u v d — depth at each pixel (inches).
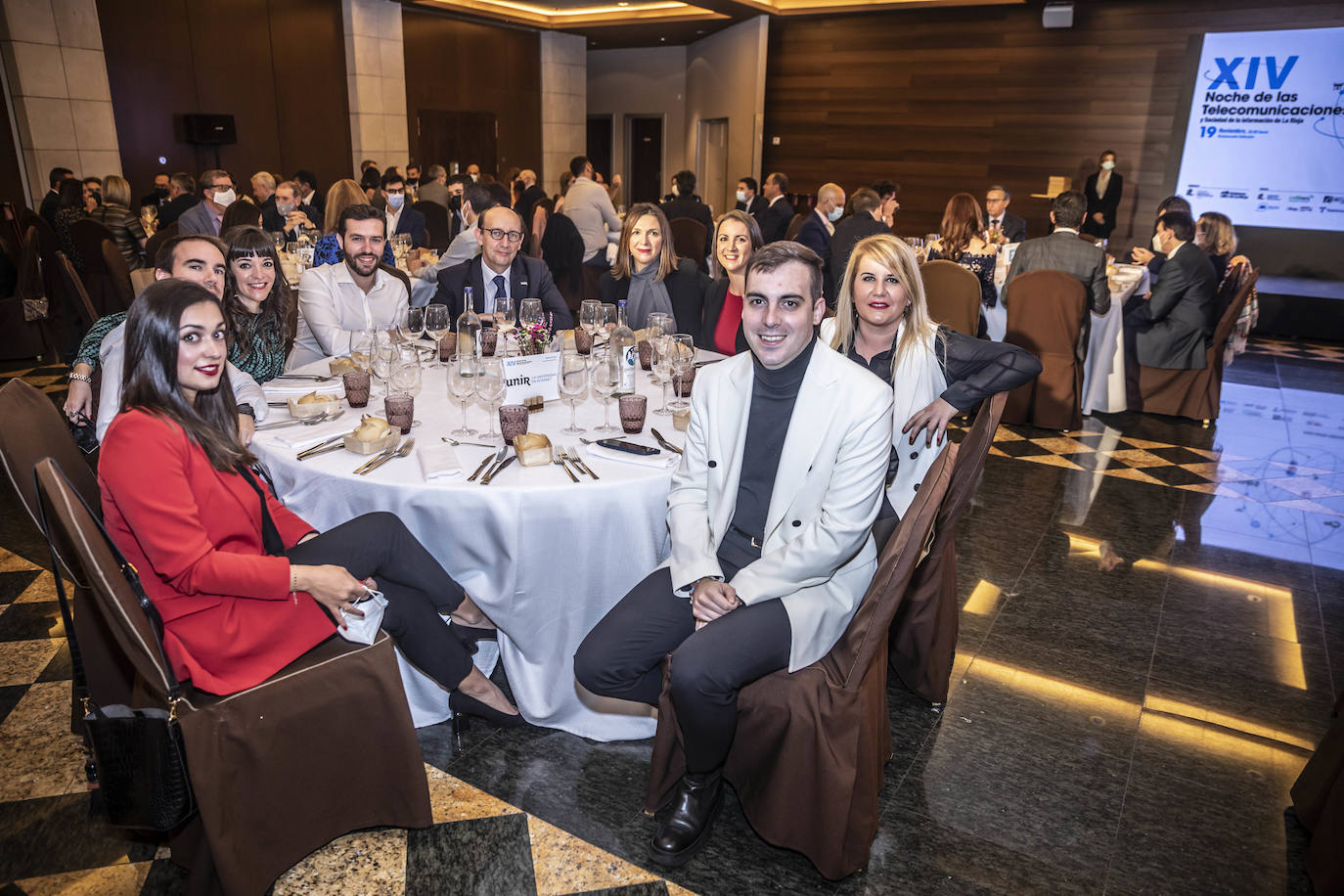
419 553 74.6
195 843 63.7
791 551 67.7
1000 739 86.7
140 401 61.8
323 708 64.2
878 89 416.2
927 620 86.9
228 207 216.8
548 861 69.8
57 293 221.1
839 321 89.8
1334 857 65.0
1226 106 318.3
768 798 67.9
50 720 86.8
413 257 229.3
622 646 70.7
